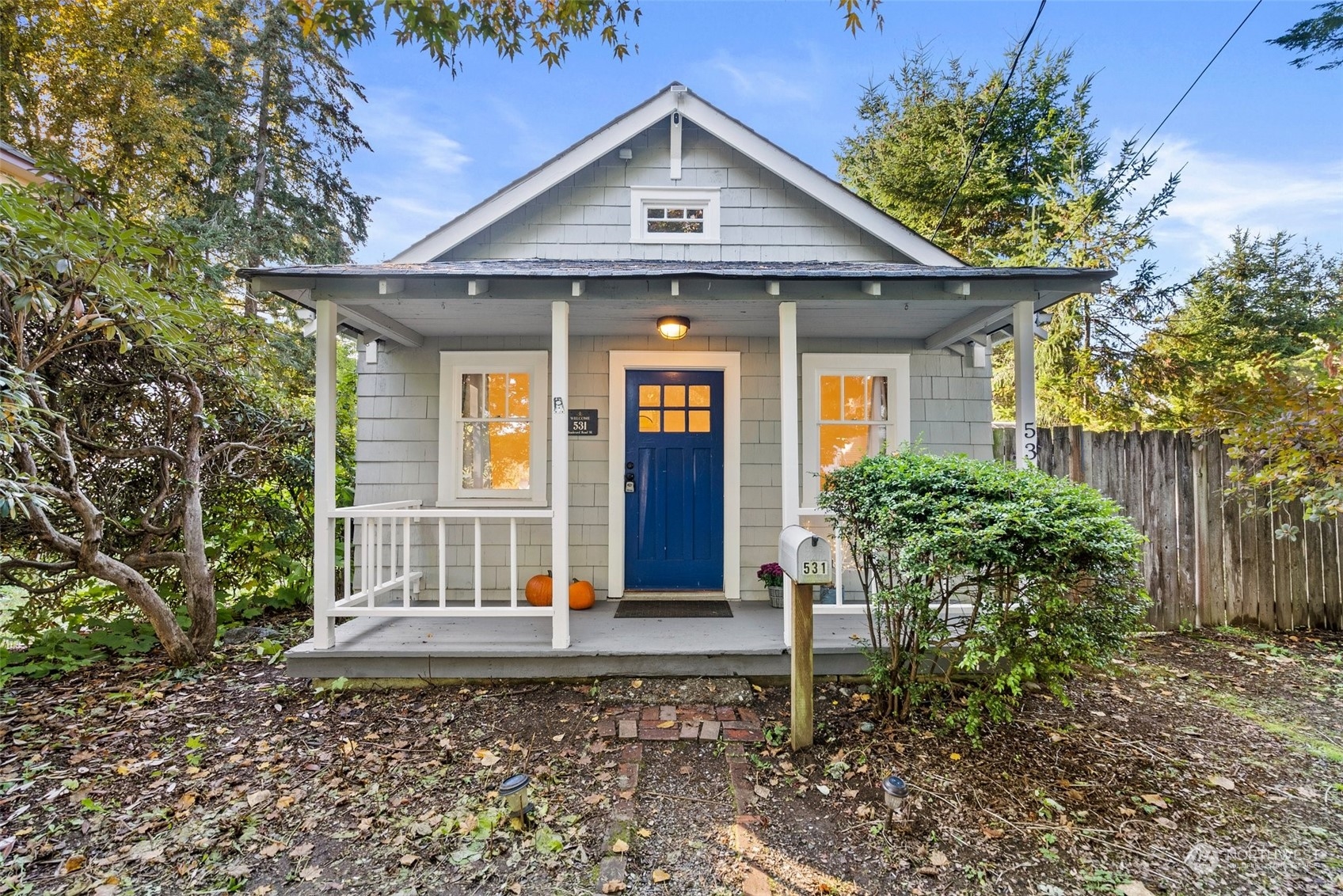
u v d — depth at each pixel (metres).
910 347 5.26
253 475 5.44
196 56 10.59
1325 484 4.26
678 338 4.89
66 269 2.80
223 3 10.59
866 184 13.65
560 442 3.74
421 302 3.94
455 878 2.06
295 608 5.92
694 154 5.38
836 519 3.50
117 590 4.71
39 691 3.75
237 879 2.05
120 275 2.98
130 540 4.68
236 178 11.08
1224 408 4.50
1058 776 2.68
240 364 4.86
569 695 3.59
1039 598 2.69
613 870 2.08
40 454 3.96
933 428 5.23
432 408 5.20
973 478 3.02
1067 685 3.75
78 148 10.30
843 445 5.35
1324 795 2.55
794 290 3.71
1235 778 2.69
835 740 3.01
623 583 5.14
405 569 4.04
